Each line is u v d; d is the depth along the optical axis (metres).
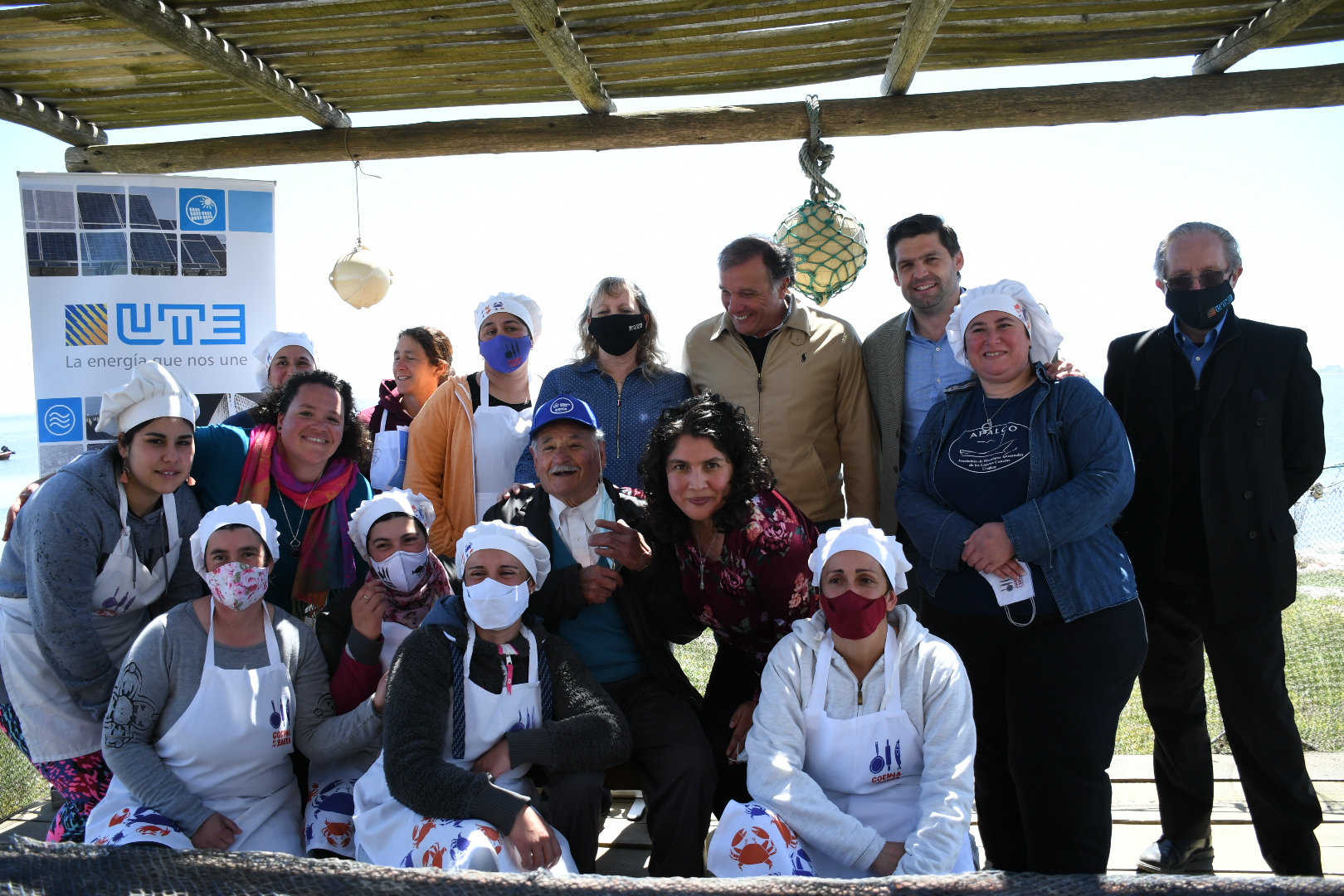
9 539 3.10
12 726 3.10
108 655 2.99
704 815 2.77
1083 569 2.61
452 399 3.85
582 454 3.07
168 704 2.70
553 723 2.70
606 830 3.62
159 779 2.59
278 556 2.91
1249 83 3.68
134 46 3.66
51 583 2.83
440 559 3.53
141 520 3.05
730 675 3.23
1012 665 2.68
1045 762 2.58
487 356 3.82
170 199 4.30
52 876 1.87
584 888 1.77
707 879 1.79
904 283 3.46
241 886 1.85
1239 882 1.74
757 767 2.52
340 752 2.82
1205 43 3.70
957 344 2.91
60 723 2.97
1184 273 3.02
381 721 2.80
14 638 2.96
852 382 3.65
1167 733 3.27
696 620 3.09
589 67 3.70
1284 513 3.03
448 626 2.74
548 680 2.79
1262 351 3.05
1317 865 3.02
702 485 2.81
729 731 3.04
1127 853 3.40
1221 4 3.39
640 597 3.01
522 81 3.94
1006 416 2.79
